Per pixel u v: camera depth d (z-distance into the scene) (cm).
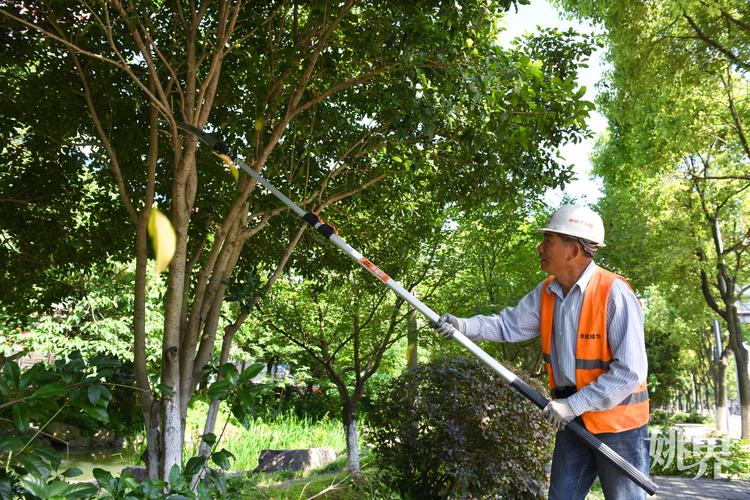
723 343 2850
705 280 1806
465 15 427
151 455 383
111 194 678
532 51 566
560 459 294
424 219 764
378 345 830
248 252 669
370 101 556
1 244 629
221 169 599
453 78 434
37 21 492
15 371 255
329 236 327
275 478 775
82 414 273
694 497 888
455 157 580
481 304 886
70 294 705
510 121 484
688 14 1048
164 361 390
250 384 330
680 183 1590
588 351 276
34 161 605
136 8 416
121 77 541
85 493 239
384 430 641
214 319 450
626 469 262
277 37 522
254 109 563
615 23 1193
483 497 597
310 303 815
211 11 532
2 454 246
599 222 288
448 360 628
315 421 1741
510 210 924
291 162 550
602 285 278
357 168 599
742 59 1043
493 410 591
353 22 482
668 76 1164
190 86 417
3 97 548
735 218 1814
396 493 617
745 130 1421
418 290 904
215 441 328
